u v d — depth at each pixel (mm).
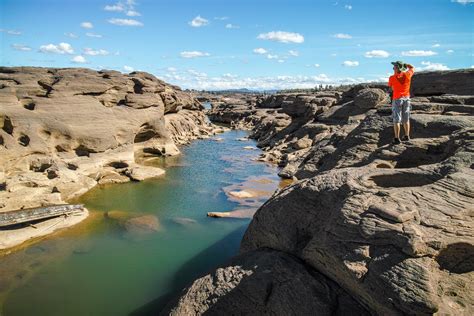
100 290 16812
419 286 8180
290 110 59781
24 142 29609
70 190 28781
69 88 35000
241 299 11773
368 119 19531
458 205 9617
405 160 15109
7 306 15453
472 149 12305
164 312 13344
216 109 129750
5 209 22719
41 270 18328
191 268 18844
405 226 9227
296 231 13406
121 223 24328
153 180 35344
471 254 8914
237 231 23609
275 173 39438
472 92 28031
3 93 30438
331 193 12688
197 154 50375
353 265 9461
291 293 10820
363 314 9461
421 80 31750
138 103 41938
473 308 8336
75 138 32594
